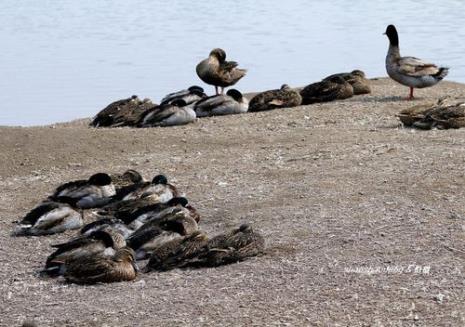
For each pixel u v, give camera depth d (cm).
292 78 3466
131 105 2378
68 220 1495
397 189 1557
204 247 1291
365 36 4622
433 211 1440
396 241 1323
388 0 6319
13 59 4109
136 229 1410
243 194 1611
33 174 1902
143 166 1884
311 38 4581
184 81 3444
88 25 5334
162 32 4922
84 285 1248
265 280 1210
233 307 1122
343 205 1495
